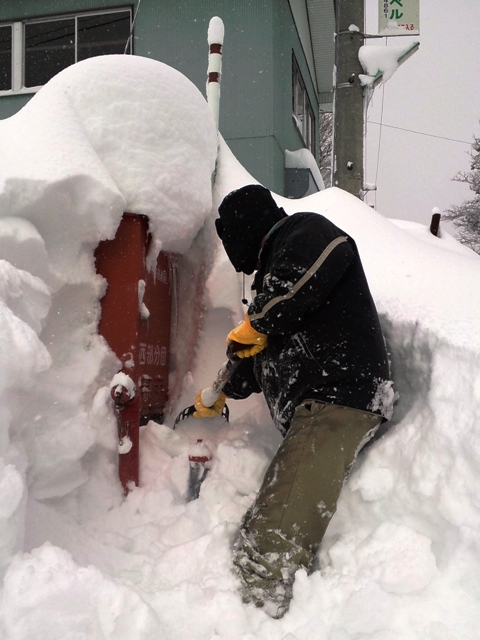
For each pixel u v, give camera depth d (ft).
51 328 6.82
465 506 5.06
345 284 6.16
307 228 6.07
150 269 7.73
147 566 5.75
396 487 5.74
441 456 5.47
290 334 6.26
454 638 4.38
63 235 6.91
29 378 5.18
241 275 8.40
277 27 24.11
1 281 5.38
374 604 4.70
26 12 26.37
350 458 5.79
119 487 6.96
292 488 5.55
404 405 6.67
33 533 5.38
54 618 4.18
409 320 6.89
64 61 26.40
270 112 23.27
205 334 8.61
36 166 6.63
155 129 7.63
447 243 12.46
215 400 7.58
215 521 6.47
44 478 5.99
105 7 25.34
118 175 7.30
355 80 18.03
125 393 6.85
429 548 5.08
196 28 24.00
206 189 8.26
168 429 7.63
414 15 17.72
